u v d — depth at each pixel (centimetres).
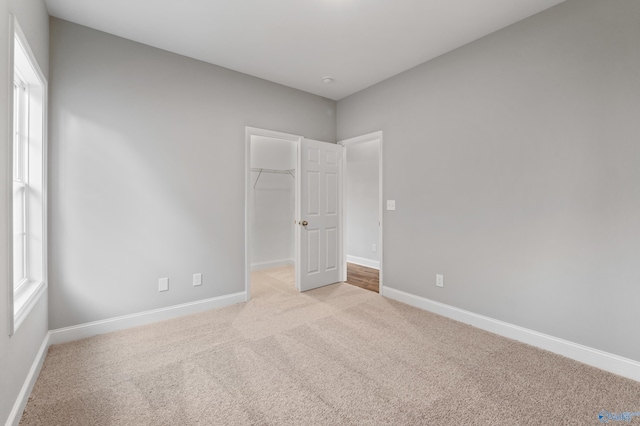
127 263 272
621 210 198
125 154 270
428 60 313
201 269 314
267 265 522
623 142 197
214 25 251
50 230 238
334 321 287
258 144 508
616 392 180
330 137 426
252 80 348
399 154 345
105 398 174
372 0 219
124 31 259
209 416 160
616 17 198
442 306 303
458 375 198
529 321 242
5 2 139
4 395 137
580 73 214
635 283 193
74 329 247
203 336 255
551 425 154
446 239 300
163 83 289
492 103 263
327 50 292
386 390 182
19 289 189
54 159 239
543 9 230
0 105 133
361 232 553
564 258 223
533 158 238
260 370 203
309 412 163
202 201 313
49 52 236
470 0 219
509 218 253
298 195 385
